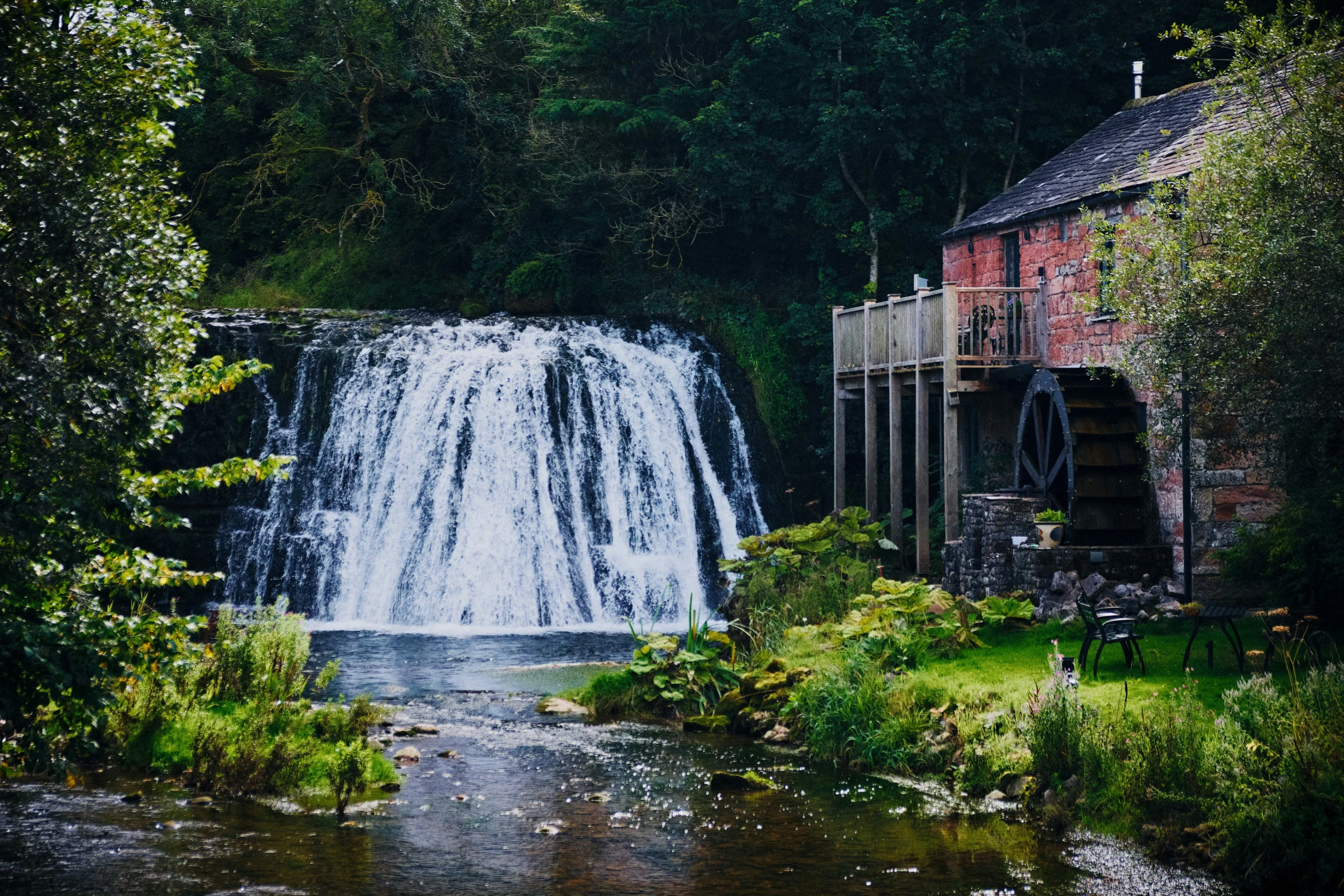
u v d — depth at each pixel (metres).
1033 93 33.94
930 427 31.58
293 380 29.41
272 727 12.39
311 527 27.59
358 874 8.73
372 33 36.66
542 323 32.34
